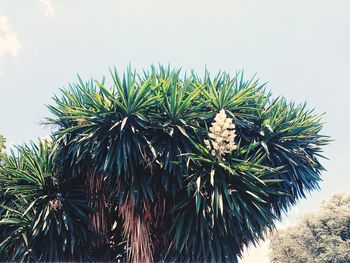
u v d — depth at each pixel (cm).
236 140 814
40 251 738
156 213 741
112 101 723
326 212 2352
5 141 1121
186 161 711
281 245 2491
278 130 811
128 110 710
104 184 766
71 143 768
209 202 693
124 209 715
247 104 822
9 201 813
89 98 737
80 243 756
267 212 709
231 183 699
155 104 729
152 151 689
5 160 844
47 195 755
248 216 705
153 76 772
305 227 2419
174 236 694
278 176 809
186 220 699
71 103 823
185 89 745
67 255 738
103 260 793
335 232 2288
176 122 734
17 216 764
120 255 817
